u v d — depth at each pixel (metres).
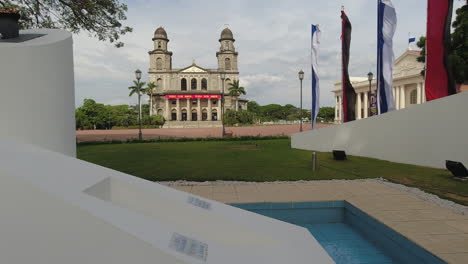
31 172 1.88
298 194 5.61
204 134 30.94
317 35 16.12
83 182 2.18
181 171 8.09
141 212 2.54
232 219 2.49
